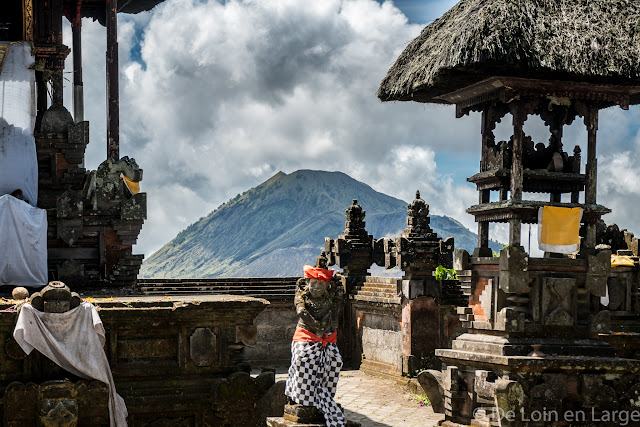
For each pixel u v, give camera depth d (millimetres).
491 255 10875
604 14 10844
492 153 10859
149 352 10500
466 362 10383
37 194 15102
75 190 15375
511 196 10398
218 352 10734
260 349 18500
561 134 11125
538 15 10430
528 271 10086
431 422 12047
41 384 9648
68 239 14359
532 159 10930
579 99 10742
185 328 10594
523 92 10398
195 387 10617
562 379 9828
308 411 10180
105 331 10281
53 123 15414
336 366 10617
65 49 16906
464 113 11797
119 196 14773
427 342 15414
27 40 16391
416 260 15484
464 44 9891
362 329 18016
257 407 11023
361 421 12195
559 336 10133
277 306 18609
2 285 13734
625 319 12328
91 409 9883
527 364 9609
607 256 10391
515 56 9828
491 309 10242
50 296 9742
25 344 9523
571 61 10102
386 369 16594
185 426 10625
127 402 10258
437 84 11156
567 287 10070
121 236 14719
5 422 9602
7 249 13719
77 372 9922
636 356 11766
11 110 15242
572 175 10797
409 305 15398
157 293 17828
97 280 14516
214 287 18594
